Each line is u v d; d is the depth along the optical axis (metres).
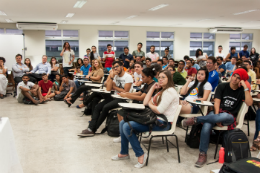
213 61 3.65
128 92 3.22
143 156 2.35
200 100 2.63
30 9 7.43
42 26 10.19
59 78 6.96
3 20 9.71
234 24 11.34
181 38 12.54
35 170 2.29
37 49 10.93
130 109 2.41
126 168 2.33
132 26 11.91
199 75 2.99
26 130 3.61
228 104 2.63
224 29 12.28
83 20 9.96
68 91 6.42
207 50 13.20
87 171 2.28
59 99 6.32
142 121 2.25
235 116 2.62
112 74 3.44
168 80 2.39
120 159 2.54
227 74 6.34
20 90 5.87
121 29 11.84
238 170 1.63
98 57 8.33
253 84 4.44
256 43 13.55
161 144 2.98
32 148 2.87
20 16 8.75
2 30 10.53
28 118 4.38
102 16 8.93
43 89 6.39
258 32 13.46
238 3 6.81
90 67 7.05
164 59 7.36
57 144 3.01
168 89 2.37
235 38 13.45
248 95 2.48
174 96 2.35
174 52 12.57
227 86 2.66
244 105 2.53
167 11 7.96
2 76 6.71
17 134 3.41
